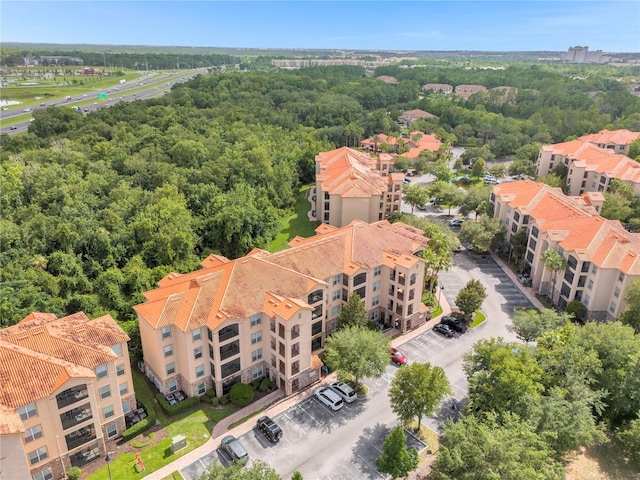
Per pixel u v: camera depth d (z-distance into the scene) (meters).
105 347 55.25
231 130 173.75
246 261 68.44
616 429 59.66
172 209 102.75
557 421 51.44
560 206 102.44
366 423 60.75
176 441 55.47
